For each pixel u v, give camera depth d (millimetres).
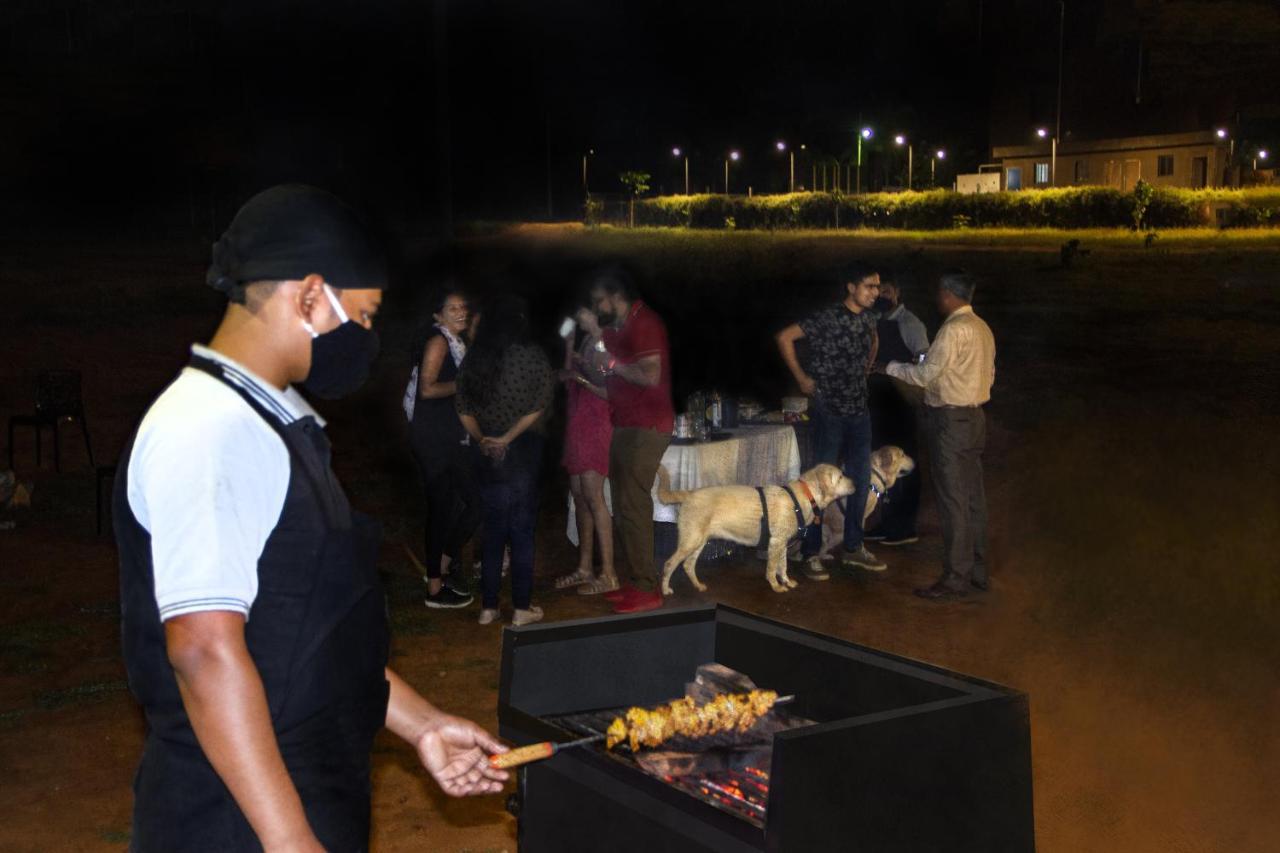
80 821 4477
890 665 2715
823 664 2855
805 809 2141
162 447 1803
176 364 18328
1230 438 11641
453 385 6930
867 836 2225
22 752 5133
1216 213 43812
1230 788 4633
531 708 2895
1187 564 7758
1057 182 58438
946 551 7238
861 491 7762
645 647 3029
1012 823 2436
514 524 6742
